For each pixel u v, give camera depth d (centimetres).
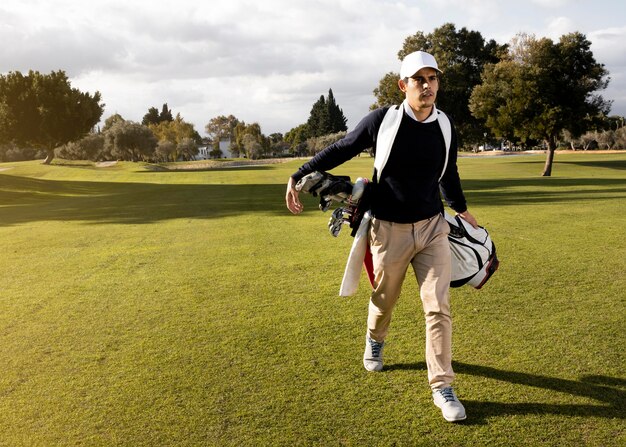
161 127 10969
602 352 363
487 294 500
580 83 3177
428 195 316
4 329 443
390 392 317
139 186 2822
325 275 596
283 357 370
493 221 952
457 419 281
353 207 324
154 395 318
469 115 5041
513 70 3294
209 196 1780
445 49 5084
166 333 423
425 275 319
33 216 1341
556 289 511
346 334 410
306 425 283
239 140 11638
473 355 365
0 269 683
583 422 279
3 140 5388
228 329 428
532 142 3831
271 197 1641
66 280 613
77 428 284
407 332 411
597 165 3691
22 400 316
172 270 647
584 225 878
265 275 605
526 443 263
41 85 5356
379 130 311
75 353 386
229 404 306
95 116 5725
